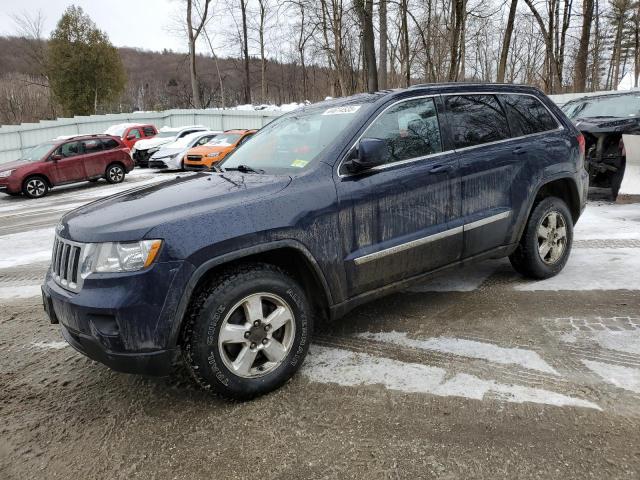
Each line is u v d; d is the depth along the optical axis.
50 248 7.60
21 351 3.89
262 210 2.88
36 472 2.45
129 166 17.47
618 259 5.10
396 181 3.41
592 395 2.74
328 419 2.70
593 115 9.20
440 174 3.64
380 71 14.23
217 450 2.52
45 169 15.15
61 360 3.69
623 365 3.04
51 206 12.77
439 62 19.05
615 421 2.52
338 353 3.45
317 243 3.05
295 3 19.67
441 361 3.24
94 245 2.68
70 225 2.96
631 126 7.74
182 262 2.61
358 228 3.24
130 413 2.91
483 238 3.96
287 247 2.94
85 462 2.51
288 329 3.02
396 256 3.43
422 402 2.79
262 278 2.86
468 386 2.92
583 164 4.82
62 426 2.83
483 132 4.05
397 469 2.29
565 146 4.56
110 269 2.61
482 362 3.19
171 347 2.64
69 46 41.75
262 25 34.16
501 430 2.51
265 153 3.76
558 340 3.42
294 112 4.27
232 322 2.83
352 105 3.67
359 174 3.29
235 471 2.36
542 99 4.64
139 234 2.60
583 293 4.24
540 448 2.36
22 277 6.06
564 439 2.41
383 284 3.45
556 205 4.52
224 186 3.14
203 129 23.34
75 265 2.78
